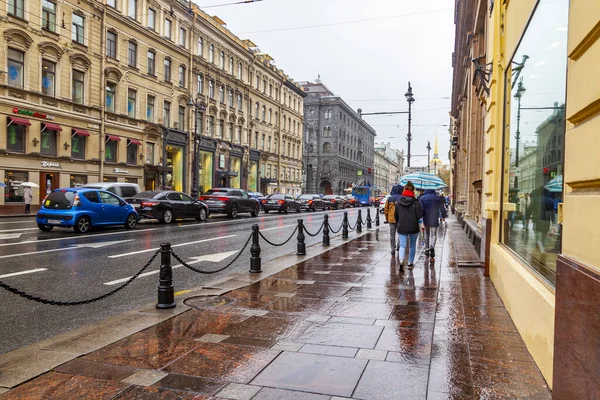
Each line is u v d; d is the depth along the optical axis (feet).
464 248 40.01
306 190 272.72
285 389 11.29
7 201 79.77
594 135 7.86
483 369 12.31
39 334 16.37
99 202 50.78
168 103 121.49
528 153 15.90
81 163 93.86
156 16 115.34
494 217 24.76
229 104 151.94
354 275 26.96
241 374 12.19
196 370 12.42
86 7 93.81
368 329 16.17
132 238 44.98
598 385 7.07
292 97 210.79
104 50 98.22
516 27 18.52
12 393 10.91
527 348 13.88
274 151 190.29
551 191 12.30
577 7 8.60
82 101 94.32
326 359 13.29
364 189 215.92
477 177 49.32
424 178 48.83
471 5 46.39
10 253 33.27
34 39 82.94
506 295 18.66
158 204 63.77
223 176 144.97
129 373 12.17
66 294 22.06
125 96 105.09
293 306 19.44
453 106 113.70
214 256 35.63
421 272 28.07
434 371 12.26
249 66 165.37
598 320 7.11
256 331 15.90
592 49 7.98
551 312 11.21
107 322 16.84
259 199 116.98
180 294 21.68
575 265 8.21
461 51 65.92
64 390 11.12
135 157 109.91
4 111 78.38
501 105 23.67
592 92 7.92
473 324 16.52
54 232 48.32
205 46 136.87
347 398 10.82
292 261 32.68
